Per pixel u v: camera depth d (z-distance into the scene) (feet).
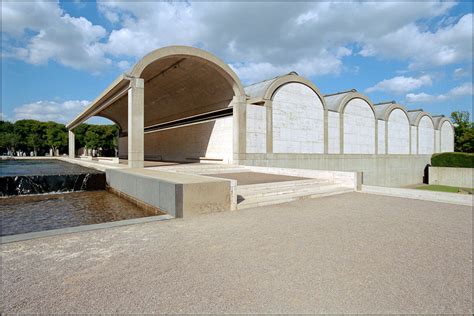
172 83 68.03
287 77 62.69
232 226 19.99
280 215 23.63
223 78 56.44
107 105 64.85
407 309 9.37
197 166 51.31
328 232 18.52
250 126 57.47
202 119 71.72
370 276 11.88
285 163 62.69
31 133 192.03
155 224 20.45
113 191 42.32
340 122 76.07
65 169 69.31
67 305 9.54
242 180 39.14
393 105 95.40
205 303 9.70
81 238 17.03
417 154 107.45
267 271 12.33
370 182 85.61
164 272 12.19
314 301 9.85
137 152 46.14
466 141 130.82
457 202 29.53
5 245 15.64
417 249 15.29
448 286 11.03
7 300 9.84
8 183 39.58
